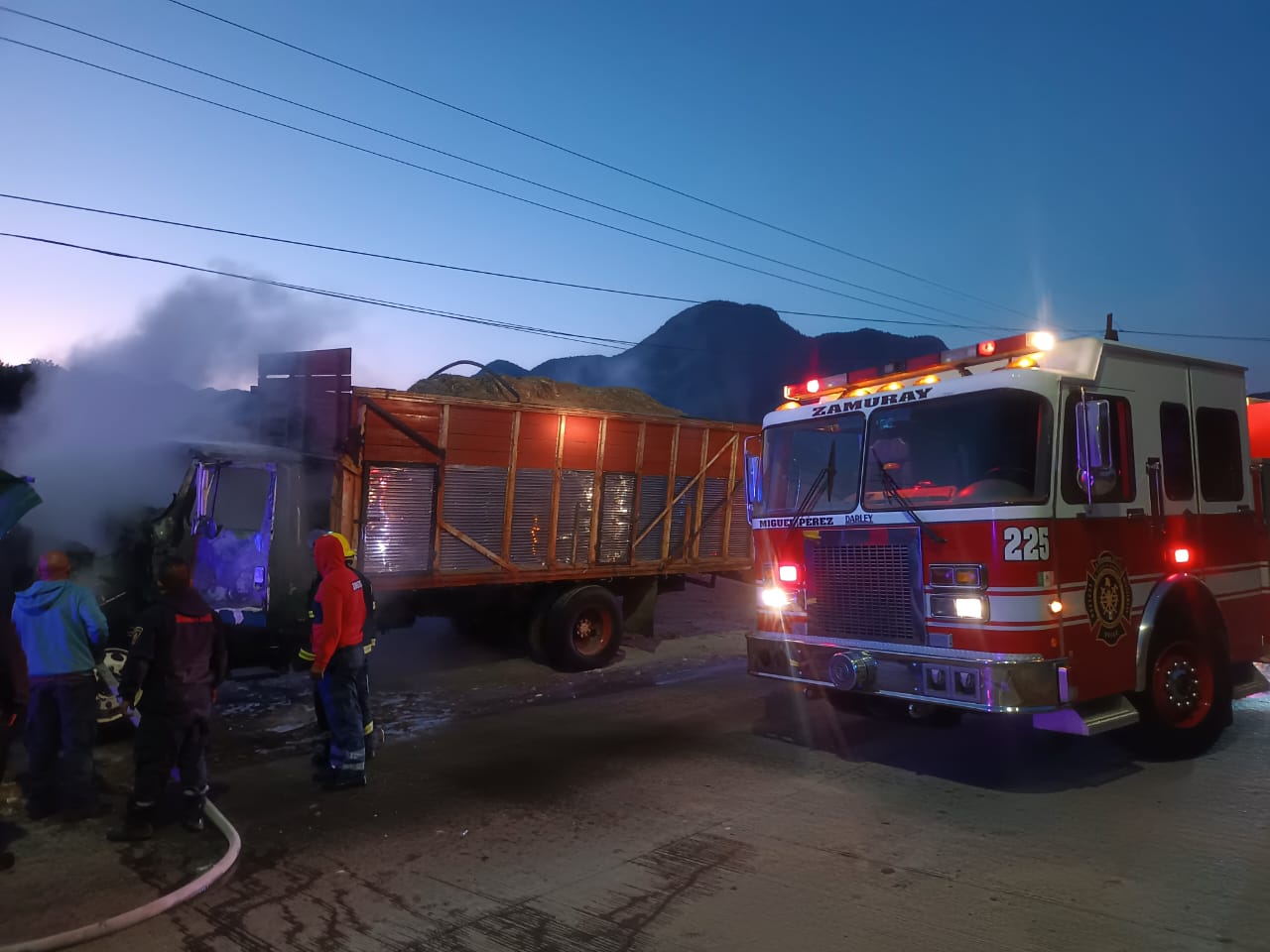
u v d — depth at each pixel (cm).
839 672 597
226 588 769
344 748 595
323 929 390
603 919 395
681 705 836
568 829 511
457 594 998
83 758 555
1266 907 390
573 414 1033
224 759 667
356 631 604
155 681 498
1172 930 371
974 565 550
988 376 569
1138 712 610
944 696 548
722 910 401
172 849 484
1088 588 564
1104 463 550
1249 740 677
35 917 403
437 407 924
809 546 647
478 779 610
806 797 560
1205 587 648
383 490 901
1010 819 512
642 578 1140
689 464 1155
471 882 439
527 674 999
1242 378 725
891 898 409
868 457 621
